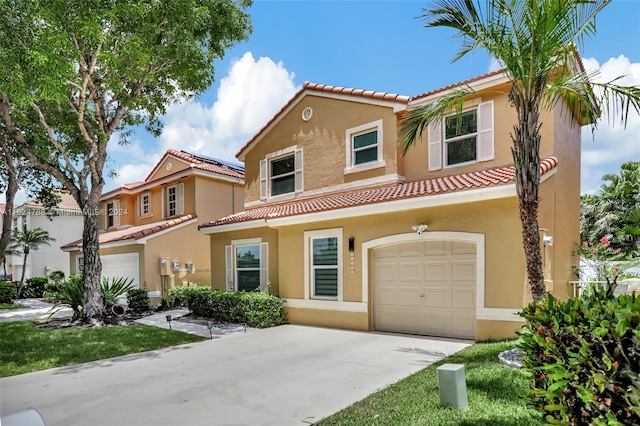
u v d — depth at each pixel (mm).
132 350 9250
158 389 6367
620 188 22344
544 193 9500
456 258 9555
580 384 3137
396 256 10562
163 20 11195
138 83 13055
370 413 4984
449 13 7035
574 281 11500
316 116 14781
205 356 8492
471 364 6719
